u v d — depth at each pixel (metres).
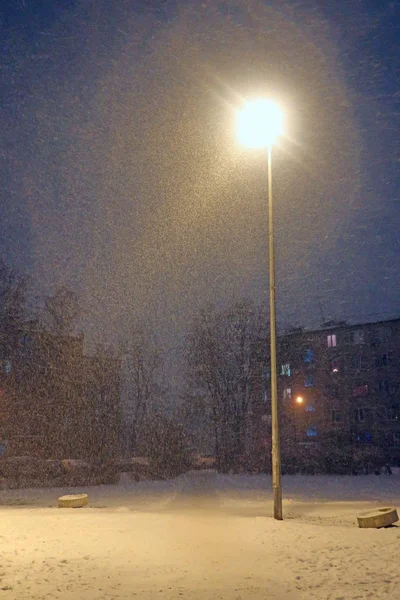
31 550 14.41
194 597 9.80
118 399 61.44
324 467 56.59
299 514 25.19
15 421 56.75
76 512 24.72
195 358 69.62
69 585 10.70
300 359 73.25
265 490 38.97
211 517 22.23
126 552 14.29
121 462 54.25
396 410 71.25
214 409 68.31
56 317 60.50
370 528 19.08
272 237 22.75
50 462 46.28
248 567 12.59
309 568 12.53
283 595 10.04
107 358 62.03
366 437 71.69
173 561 13.17
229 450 66.56
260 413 68.06
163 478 54.56
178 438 60.28
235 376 69.19
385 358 72.81
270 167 23.11
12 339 58.25
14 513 24.22
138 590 10.32
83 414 59.69
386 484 43.31
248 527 18.98
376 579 11.40
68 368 59.94
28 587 10.49
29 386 58.09
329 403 72.94
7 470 45.09
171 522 20.27
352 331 74.31
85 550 14.52
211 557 13.73
